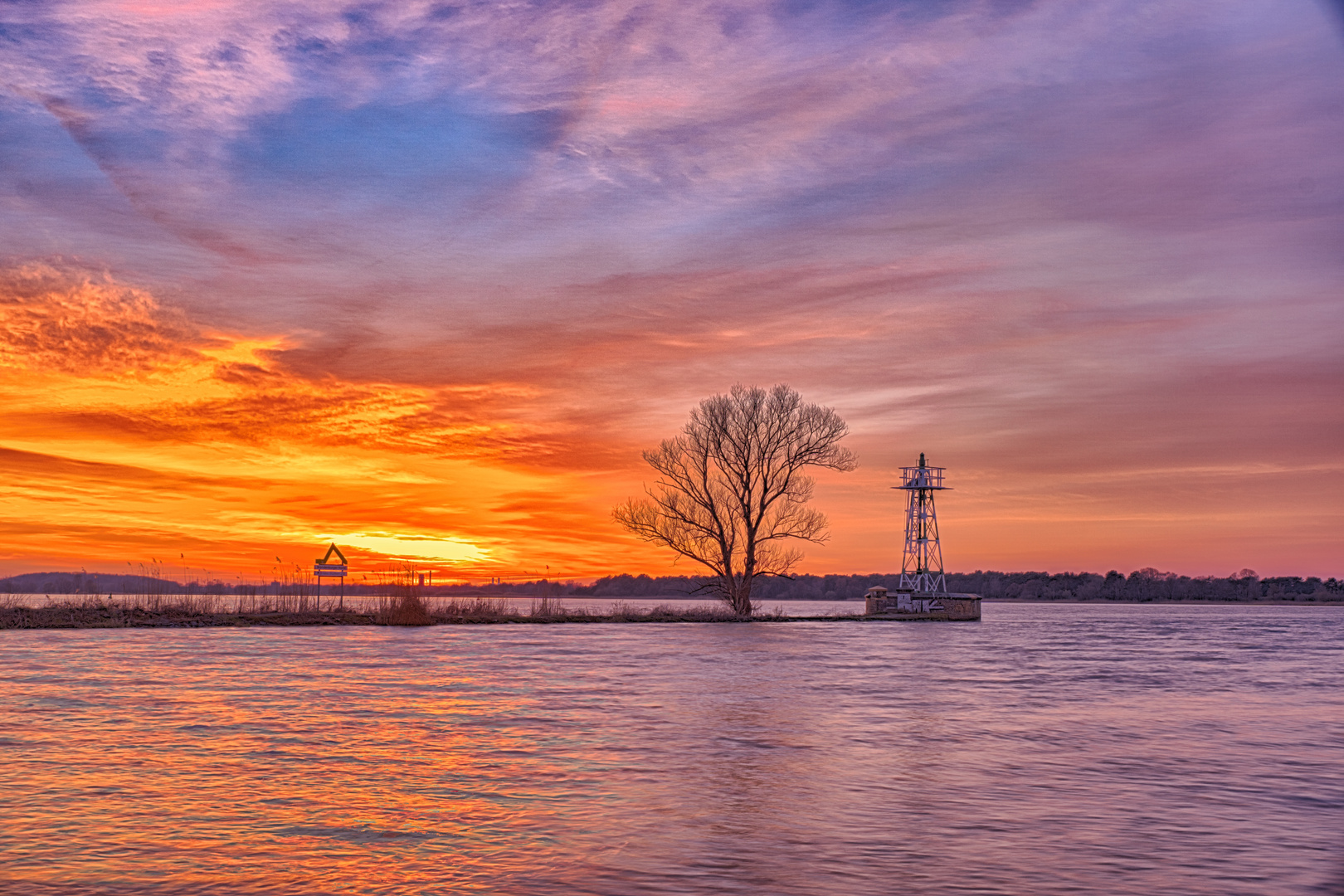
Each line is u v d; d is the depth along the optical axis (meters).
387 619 61.62
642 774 15.26
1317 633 71.88
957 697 26.19
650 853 10.92
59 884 9.68
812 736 19.19
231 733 18.95
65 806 12.90
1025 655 43.53
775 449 74.69
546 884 9.79
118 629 51.88
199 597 63.47
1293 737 19.86
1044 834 11.88
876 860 10.69
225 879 9.90
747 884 9.81
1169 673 35.25
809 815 12.72
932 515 90.44
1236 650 50.34
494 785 14.38
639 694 25.84
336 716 21.28
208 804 13.05
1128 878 10.17
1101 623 90.94
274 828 11.87
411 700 24.11
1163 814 12.97
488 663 35.03
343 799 13.40
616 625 68.56
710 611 81.31
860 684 29.30
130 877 9.92
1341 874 10.32
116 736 18.44
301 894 9.44
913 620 87.38
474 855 10.79
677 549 74.31
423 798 13.51
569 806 13.13
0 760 15.99
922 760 16.70
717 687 27.88
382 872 10.16
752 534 75.75
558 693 26.06
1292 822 12.59
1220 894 9.67
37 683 27.03
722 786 14.45
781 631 62.03
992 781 15.01
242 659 35.16
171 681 27.69
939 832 11.91
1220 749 18.22
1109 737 19.62
